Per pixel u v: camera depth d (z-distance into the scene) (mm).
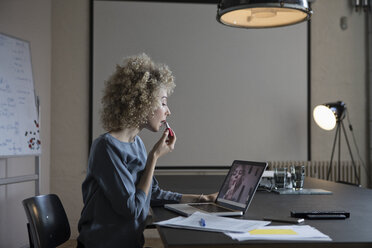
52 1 4633
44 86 4453
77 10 4664
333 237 1328
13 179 3502
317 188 2680
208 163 4754
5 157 3414
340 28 4980
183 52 4762
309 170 4797
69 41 4656
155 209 1904
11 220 3850
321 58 4953
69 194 4652
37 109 3875
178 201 2008
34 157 4266
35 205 1830
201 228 1423
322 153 4922
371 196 2328
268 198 2248
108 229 1688
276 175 2586
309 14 2264
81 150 4668
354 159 4961
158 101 1795
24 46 3816
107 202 1714
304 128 4875
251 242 1260
